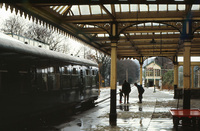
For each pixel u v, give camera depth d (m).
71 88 14.58
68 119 12.95
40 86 10.43
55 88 12.13
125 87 20.83
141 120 12.15
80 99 16.39
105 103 23.20
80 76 16.58
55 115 12.97
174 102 21.72
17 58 8.66
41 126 10.80
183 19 11.45
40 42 14.25
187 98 11.38
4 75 7.80
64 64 13.59
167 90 48.03
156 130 9.72
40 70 10.52
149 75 82.12
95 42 18.12
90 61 20.27
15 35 11.52
